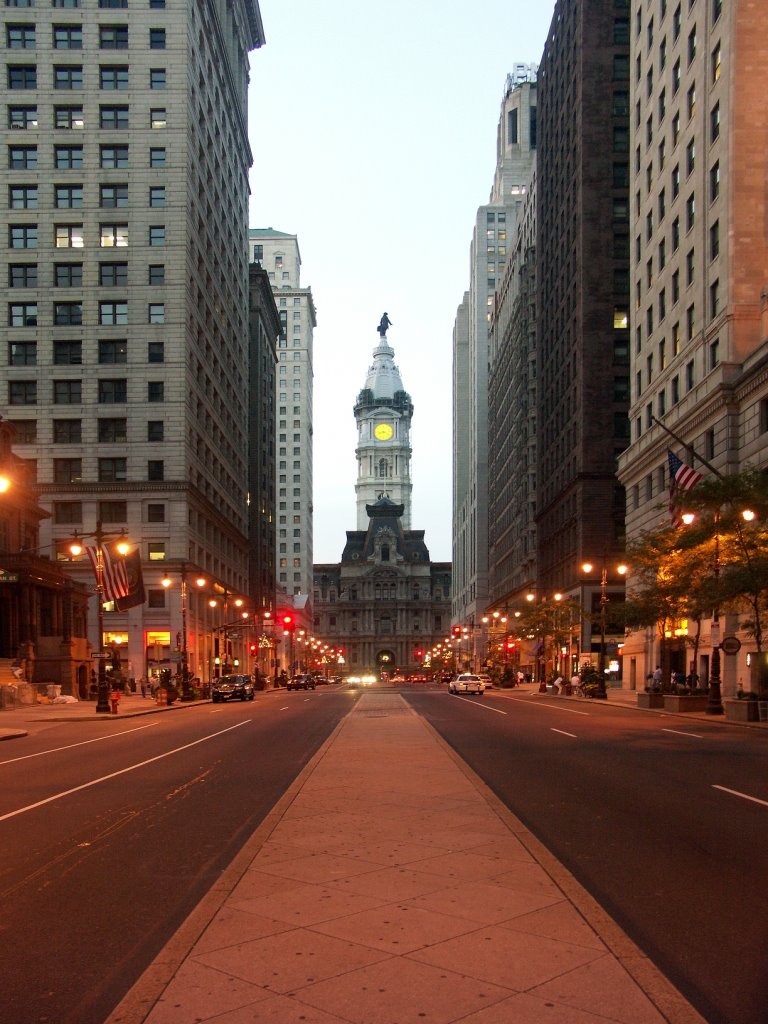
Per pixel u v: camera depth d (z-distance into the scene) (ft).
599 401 264.11
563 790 47.88
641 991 18.19
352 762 56.18
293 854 30.12
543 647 279.69
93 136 243.81
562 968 19.36
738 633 145.89
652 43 200.13
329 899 24.59
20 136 243.40
